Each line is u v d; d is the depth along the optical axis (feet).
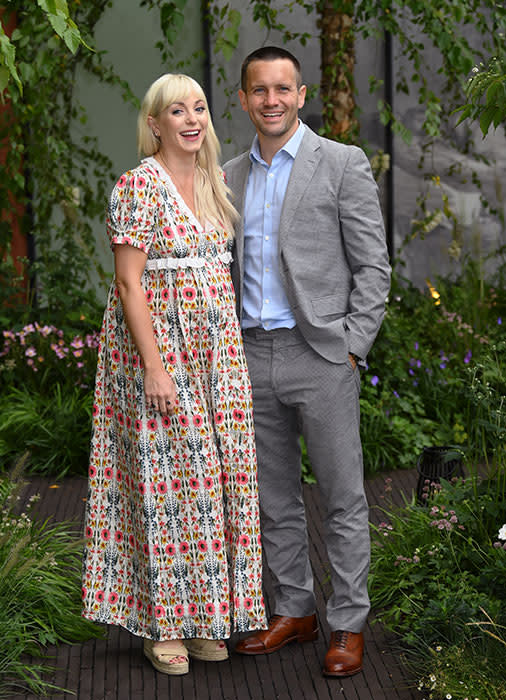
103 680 10.15
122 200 9.59
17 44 17.31
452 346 20.44
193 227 9.86
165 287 9.82
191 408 9.87
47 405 18.17
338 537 10.29
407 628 10.84
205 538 10.00
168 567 10.08
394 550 12.23
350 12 18.80
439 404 18.51
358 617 10.25
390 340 19.06
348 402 10.11
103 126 22.75
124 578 10.38
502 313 22.21
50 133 20.98
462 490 12.59
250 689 9.95
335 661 10.09
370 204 9.93
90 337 19.66
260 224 10.14
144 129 9.95
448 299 22.44
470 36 23.43
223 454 10.02
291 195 9.87
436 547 11.69
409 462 17.10
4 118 19.86
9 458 17.03
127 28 22.44
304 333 9.93
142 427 9.89
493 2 19.45
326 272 9.99
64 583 11.45
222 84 22.88
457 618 10.27
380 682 10.00
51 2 10.00
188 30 22.56
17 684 10.00
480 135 24.09
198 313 9.82
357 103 23.65
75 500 15.52
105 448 10.32
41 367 19.29
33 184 21.58
